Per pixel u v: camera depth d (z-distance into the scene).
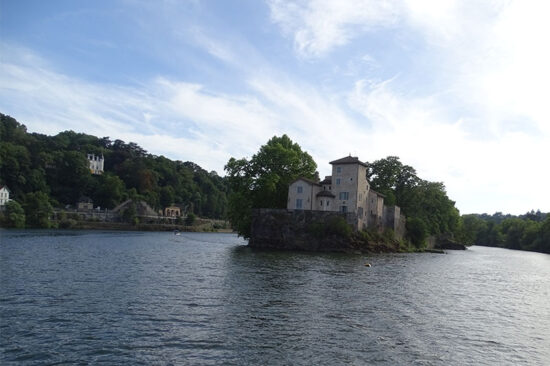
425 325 24.30
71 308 24.02
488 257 102.06
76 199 182.00
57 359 16.38
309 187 84.94
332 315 25.11
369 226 90.62
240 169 89.88
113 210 169.50
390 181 113.81
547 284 49.53
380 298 31.36
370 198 92.31
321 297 30.25
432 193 130.62
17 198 150.12
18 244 63.47
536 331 25.05
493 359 19.12
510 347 21.17
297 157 91.81
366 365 17.23
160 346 18.36
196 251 68.56
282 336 20.47
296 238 79.31
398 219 99.81
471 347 20.72
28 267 38.78
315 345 19.38
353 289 34.38
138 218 172.12
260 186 87.19
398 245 91.00
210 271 41.88
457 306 30.95
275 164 89.88
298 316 24.44
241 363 16.80
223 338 19.80
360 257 67.19
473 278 50.41
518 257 111.19
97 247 66.38
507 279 52.19
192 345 18.66
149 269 41.69
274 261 54.03
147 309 24.53
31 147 186.12
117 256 53.41
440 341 21.33
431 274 50.34
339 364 17.19
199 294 29.50
